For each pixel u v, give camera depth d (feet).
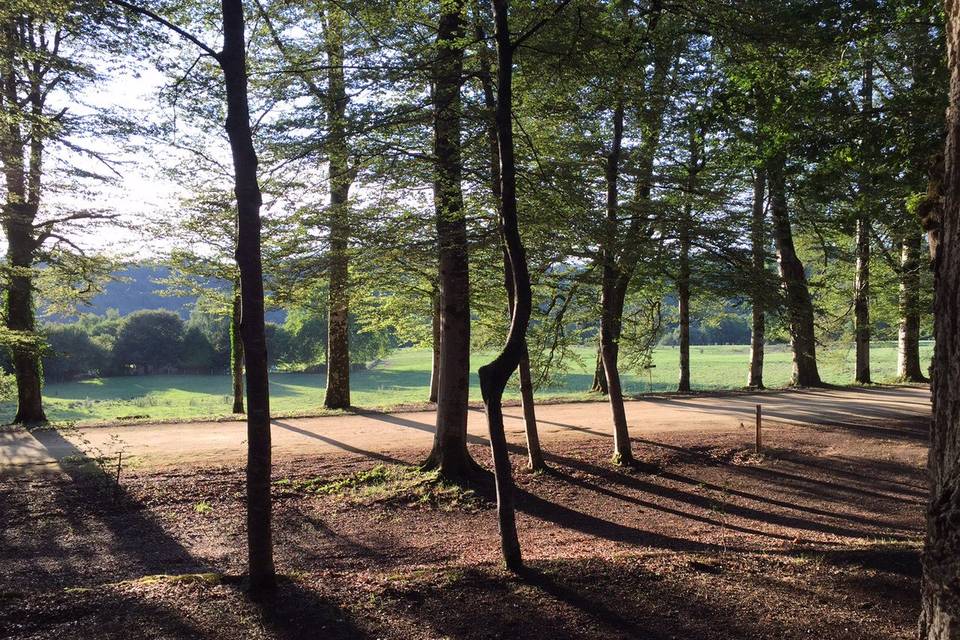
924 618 10.32
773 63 30.04
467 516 33.94
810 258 84.07
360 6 28.78
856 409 63.52
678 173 39.58
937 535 10.01
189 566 26.14
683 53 32.91
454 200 32.14
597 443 48.44
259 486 16.78
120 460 38.06
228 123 16.53
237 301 62.49
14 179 46.19
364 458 42.37
